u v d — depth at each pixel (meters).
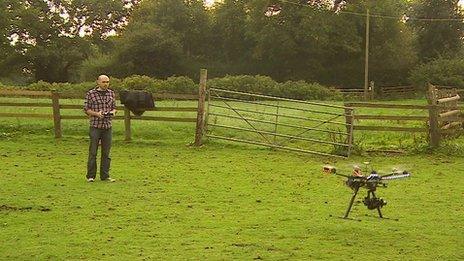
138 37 71.06
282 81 74.88
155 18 78.19
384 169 15.52
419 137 19.61
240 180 13.80
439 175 14.88
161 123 22.03
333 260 7.82
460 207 11.17
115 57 71.56
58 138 20.03
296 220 9.97
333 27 70.31
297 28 70.94
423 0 77.38
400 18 73.62
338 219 10.05
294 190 12.72
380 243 8.63
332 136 19.22
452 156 18.08
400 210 10.86
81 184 12.93
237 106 30.03
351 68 73.38
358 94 59.72
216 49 79.31
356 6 70.62
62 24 76.12
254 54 74.00
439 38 75.88
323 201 11.59
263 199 11.72
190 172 14.78
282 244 8.52
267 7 72.56
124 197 11.67
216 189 12.66
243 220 9.93
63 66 78.00
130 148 18.62
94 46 79.25
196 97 19.44
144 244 8.45
